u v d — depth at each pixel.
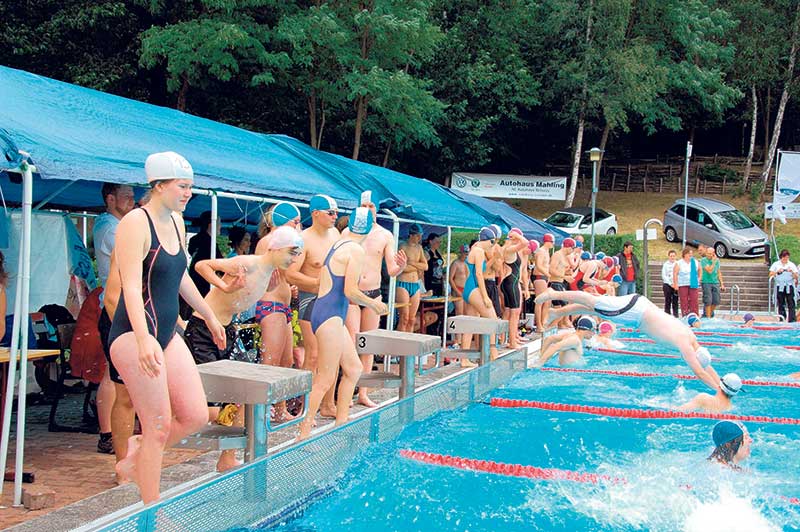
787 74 37.06
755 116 37.62
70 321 7.14
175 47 21.94
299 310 6.22
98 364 5.25
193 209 10.74
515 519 3.93
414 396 5.88
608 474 4.79
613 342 12.30
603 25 32.12
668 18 33.84
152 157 3.54
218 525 3.42
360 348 6.40
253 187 6.33
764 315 20.59
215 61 22.19
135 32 23.83
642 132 44.59
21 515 3.88
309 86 25.25
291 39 22.56
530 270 16.92
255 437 4.04
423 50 26.27
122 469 3.69
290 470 4.02
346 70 25.41
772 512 4.10
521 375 9.27
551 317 9.16
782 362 11.02
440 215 10.23
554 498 4.29
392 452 5.27
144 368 3.35
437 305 12.10
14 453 5.16
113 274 4.33
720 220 27.45
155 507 3.00
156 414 3.51
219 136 7.57
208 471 4.61
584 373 9.46
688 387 8.34
